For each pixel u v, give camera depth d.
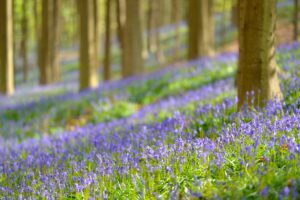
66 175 5.12
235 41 31.25
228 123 5.85
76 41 61.53
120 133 7.69
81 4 18.38
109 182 4.69
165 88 15.19
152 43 41.91
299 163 3.94
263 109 5.85
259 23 6.33
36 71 46.75
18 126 13.57
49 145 8.39
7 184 5.48
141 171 4.79
